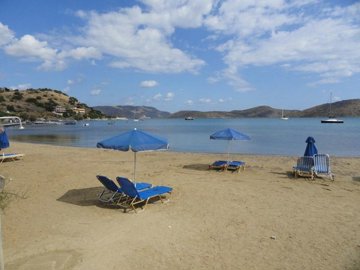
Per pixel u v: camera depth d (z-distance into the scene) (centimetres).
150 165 1555
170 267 509
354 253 557
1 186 927
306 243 602
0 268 433
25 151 2170
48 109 16338
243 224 705
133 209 800
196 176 1259
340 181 1177
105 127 9294
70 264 512
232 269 504
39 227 677
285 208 823
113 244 593
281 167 1498
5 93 16412
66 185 1073
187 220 731
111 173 1312
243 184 1108
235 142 3503
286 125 9594
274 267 510
